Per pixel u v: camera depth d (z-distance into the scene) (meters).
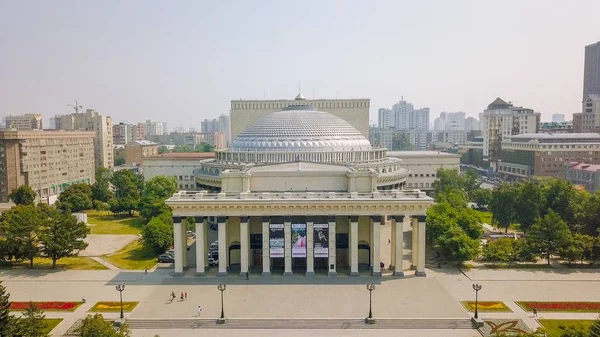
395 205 98.25
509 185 149.88
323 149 158.12
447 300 85.00
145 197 161.75
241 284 94.56
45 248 106.00
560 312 79.75
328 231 98.88
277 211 98.75
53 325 75.00
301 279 97.31
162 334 72.75
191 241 130.62
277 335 72.12
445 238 107.50
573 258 104.00
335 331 73.50
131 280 97.81
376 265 98.88
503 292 89.25
